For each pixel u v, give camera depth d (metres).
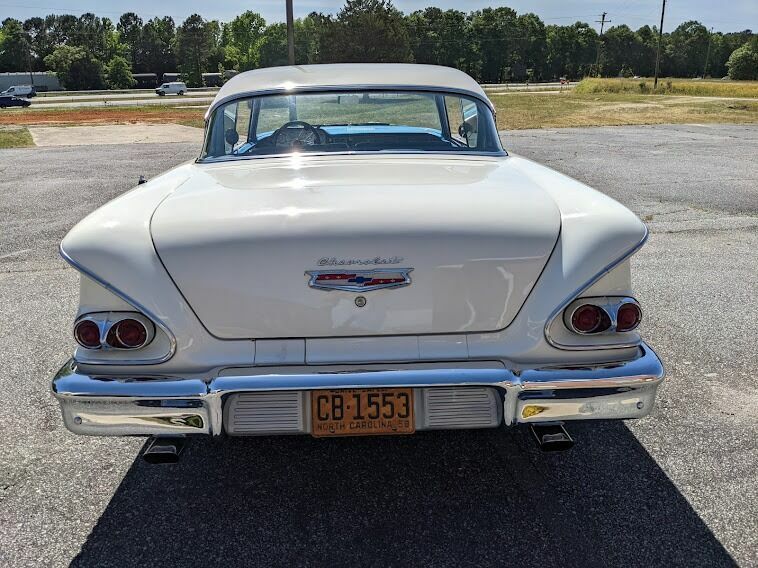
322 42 51.28
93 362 2.02
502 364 2.04
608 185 9.02
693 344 3.68
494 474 2.52
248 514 2.30
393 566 2.03
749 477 2.46
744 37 137.00
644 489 2.40
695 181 9.30
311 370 2.00
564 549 2.09
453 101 3.21
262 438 2.83
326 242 2.00
